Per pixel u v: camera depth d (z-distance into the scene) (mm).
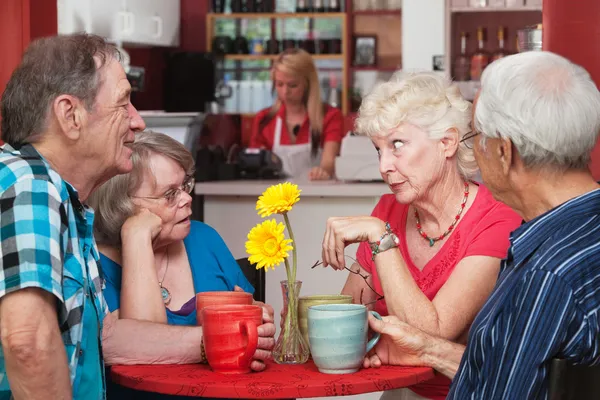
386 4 8008
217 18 8023
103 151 1681
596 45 2855
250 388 1678
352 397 3494
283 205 1882
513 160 1554
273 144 6234
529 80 1517
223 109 7984
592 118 1499
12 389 1509
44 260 1489
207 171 5418
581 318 1399
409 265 2168
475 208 2117
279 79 6141
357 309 1812
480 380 1491
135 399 2107
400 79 2082
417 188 2074
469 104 2090
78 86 1627
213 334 1794
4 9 3598
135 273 2055
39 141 1644
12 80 1652
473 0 6656
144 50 7305
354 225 2006
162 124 5371
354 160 4750
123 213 2111
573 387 1387
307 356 1923
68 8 5992
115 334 1908
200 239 2389
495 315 1471
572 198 1507
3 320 1475
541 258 1444
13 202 1508
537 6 6570
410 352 1872
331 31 8055
